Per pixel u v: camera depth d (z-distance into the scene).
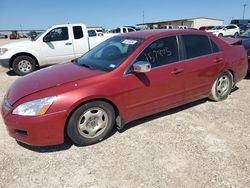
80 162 3.15
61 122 3.15
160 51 3.93
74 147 3.48
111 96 3.42
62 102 3.12
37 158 3.25
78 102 3.18
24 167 3.08
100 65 3.82
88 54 4.53
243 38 7.82
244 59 5.25
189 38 4.30
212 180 2.79
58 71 3.86
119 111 3.58
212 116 4.38
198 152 3.30
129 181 2.80
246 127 3.98
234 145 3.46
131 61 3.62
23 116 3.07
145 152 3.33
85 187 2.74
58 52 9.02
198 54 4.38
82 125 3.36
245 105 4.88
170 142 3.55
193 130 3.89
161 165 3.05
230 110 4.64
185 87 4.23
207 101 5.07
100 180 2.83
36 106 3.07
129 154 3.29
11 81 7.68
